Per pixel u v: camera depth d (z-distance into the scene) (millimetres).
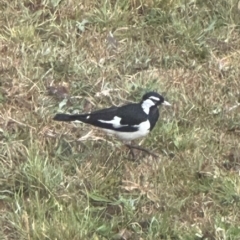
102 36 13195
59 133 10844
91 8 13672
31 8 13656
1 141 10516
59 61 12352
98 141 10875
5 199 9688
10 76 11922
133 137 10492
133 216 9539
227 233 9258
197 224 9500
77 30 13328
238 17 13969
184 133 11164
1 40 12773
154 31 13562
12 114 11133
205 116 11562
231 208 9852
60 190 9742
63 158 10438
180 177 10266
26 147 10359
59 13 13539
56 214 9273
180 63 12945
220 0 14195
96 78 12117
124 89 11984
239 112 11727
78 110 11523
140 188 9984
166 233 9344
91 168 10219
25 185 9844
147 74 12359
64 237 8891
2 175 9922
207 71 12680
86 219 9242
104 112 10398
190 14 13906
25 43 12766
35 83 11758
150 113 10422
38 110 11234
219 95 12062
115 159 10461
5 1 13555
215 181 10219
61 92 11844
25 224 9102
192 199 9961
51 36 13148
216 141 11117
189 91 12062
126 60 12719
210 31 13656
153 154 10695
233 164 10719
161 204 9797
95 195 9820
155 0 13859
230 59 13094
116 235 9320
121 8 13844
